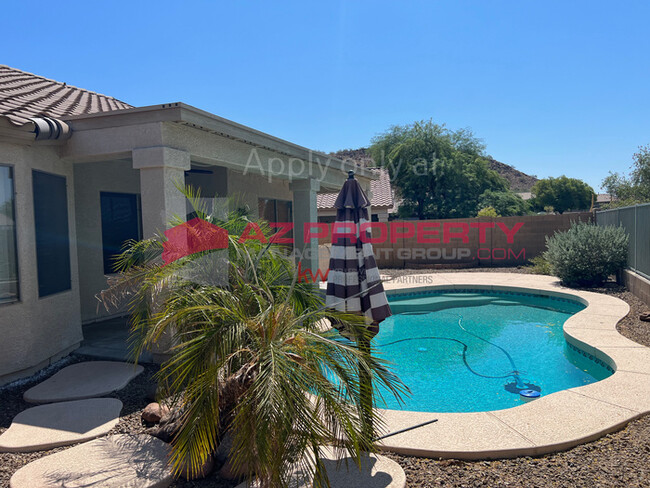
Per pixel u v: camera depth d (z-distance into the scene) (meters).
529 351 8.38
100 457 3.88
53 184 6.82
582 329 8.18
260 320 3.22
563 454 3.94
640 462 3.72
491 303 12.80
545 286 13.37
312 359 2.95
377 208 21.86
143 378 6.04
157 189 6.23
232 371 3.27
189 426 2.81
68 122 6.73
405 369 7.41
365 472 3.62
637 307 10.17
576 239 13.16
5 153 5.83
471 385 6.68
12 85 9.00
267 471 2.64
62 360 6.86
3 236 5.86
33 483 3.48
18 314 6.02
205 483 3.53
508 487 3.40
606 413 4.67
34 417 4.80
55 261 6.86
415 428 4.39
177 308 3.81
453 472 3.66
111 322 9.50
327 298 4.18
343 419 2.76
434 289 13.85
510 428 4.34
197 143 6.95
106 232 9.95
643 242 11.20
